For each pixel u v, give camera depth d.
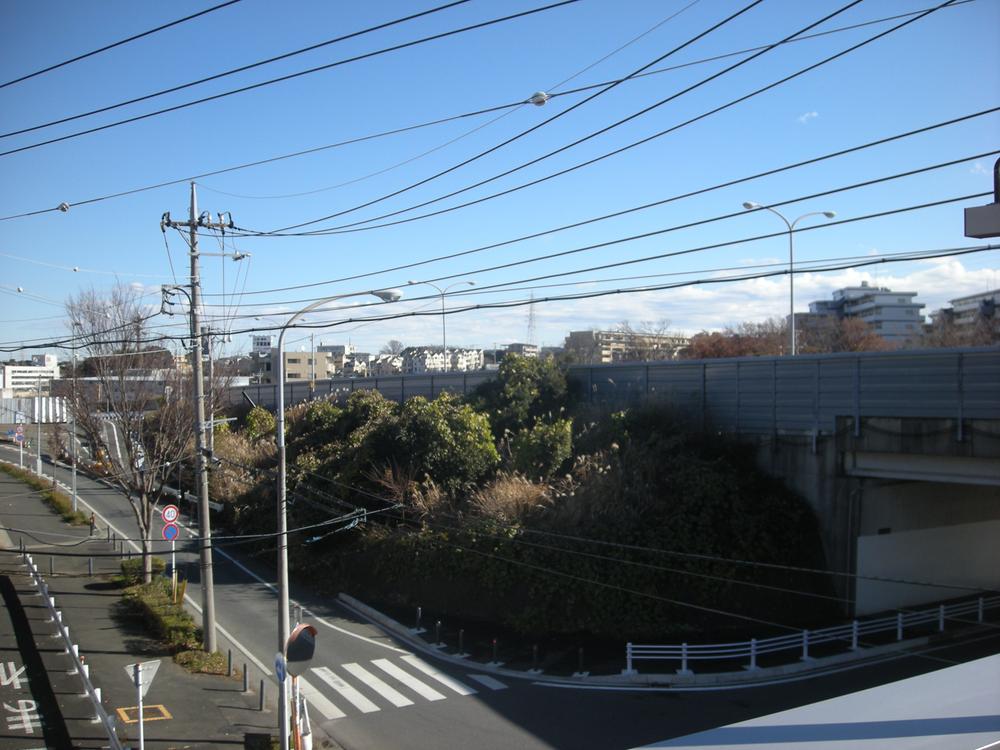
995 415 17.69
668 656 18.14
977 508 25.45
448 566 23.38
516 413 29.52
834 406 21.55
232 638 21.05
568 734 14.88
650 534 21.19
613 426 25.44
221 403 37.16
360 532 27.05
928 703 4.00
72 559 28.12
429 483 26.00
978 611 22.44
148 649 18.77
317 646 20.61
